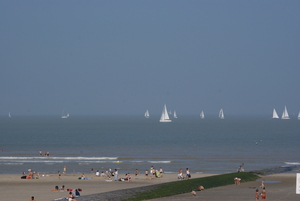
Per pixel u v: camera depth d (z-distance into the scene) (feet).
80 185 193.16
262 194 156.25
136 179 212.43
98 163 286.46
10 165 275.39
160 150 379.96
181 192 171.32
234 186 186.39
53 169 258.98
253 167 269.85
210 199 158.40
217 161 300.20
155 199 158.71
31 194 169.99
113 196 159.43
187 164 283.59
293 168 250.37
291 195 164.55
